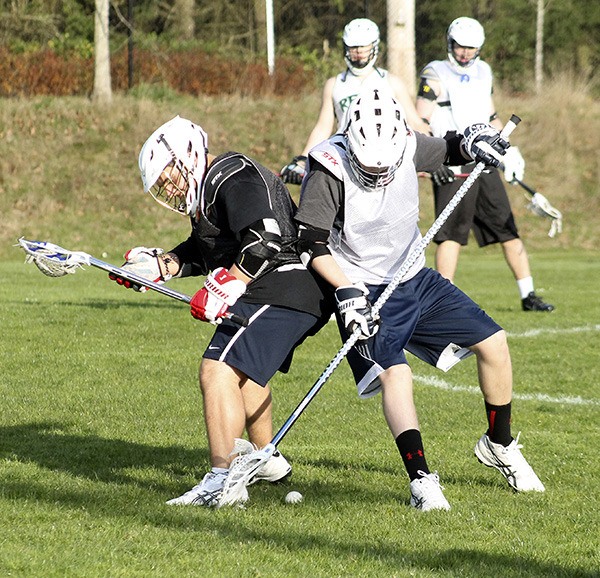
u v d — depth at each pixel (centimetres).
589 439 1762
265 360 1266
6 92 6912
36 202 5866
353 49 2564
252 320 1277
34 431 1700
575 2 11450
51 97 6756
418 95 2991
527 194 6394
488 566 1064
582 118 6969
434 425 1842
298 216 1295
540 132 6812
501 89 7306
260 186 1255
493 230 3300
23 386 2084
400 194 1310
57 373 2233
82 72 7150
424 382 2259
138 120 6512
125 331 2830
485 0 11256
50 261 1306
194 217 1285
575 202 6406
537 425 1872
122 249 5562
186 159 1247
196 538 1116
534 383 2258
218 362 1277
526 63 10675
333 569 1034
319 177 1292
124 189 6034
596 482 1473
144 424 1781
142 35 7344
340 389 2139
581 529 1223
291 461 1552
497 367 1375
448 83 2955
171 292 1300
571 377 2325
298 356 2531
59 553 1042
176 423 1797
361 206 1300
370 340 1321
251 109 6812
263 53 8288
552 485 1455
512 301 3644
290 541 1120
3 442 1614
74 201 5925
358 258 1342
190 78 7250
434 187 3017
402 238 1343
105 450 1575
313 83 7481
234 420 1270
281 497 1337
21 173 6059
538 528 1220
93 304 3391
